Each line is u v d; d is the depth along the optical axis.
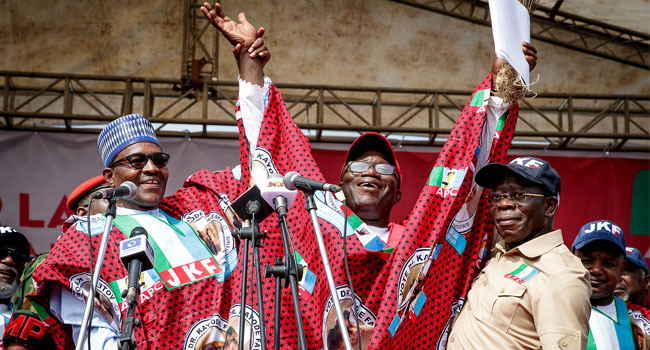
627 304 4.11
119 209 3.60
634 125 11.23
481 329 2.90
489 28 11.51
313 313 3.38
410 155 10.43
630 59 11.50
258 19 11.30
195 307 3.35
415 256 3.31
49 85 10.43
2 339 3.82
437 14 11.53
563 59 11.56
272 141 3.62
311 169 3.55
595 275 3.91
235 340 3.26
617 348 3.77
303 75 11.22
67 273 3.30
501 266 3.04
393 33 11.45
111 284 3.32
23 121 10.10
